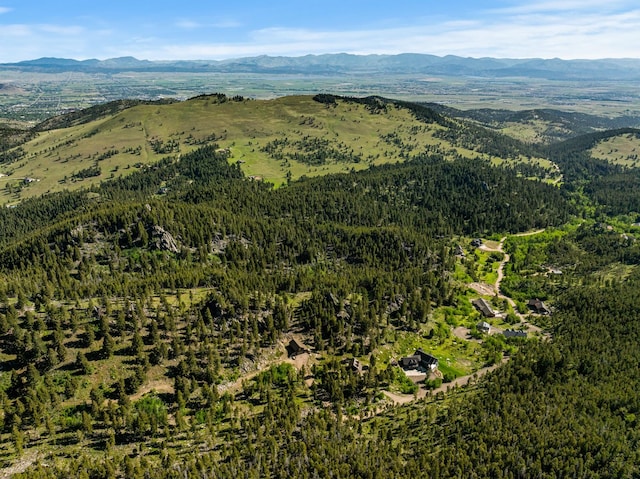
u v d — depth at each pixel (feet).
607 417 374.43
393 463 325.62
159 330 451.94
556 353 471.21
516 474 323.57
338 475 310.65
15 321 411.95
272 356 460.96
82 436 337.72
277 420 374.02
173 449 339.36
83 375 386.11
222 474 309.22
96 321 445.37
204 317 482.28
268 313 518.37
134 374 392.27
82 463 305.53
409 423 388.16
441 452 339.16
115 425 341.62
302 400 412.98
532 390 414.62
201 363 427.33
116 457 319.68
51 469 304.71
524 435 351.46
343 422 388.16
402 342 529.04
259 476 318.86
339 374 442.50
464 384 462.60
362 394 427.74
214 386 397.39
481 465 325.42
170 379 404.57
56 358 393.91
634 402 389.60
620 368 453.99
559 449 336.49
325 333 504.84
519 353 495.00
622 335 529.45
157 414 366.02
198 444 346.54
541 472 318.45
